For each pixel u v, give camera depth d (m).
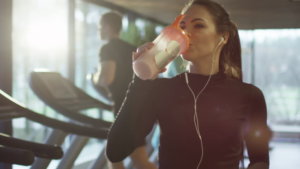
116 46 3.09
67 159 3.07
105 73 3.05
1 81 3.39
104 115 6.83
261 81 10.80
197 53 1.32
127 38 6.57
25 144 1.75
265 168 1.31
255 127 1.33
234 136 1.29
